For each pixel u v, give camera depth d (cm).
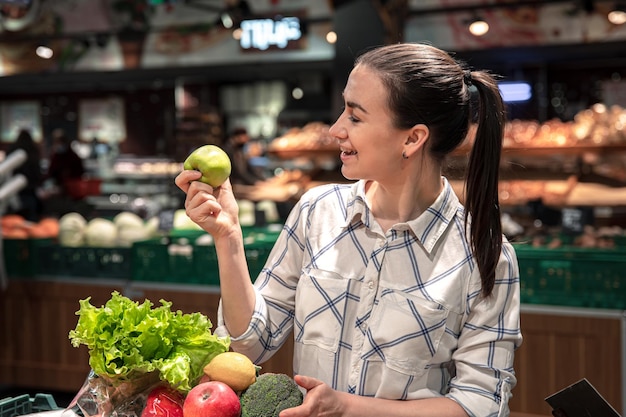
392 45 151
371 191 162
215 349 137
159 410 129
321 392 132
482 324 150
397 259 153
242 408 132
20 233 477
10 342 468
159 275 431
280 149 617
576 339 346
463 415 144
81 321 132
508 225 433
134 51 867
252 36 812
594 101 823
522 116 822
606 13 663
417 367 149
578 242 404
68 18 886
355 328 154
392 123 144
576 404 146
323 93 964
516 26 690
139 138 1067
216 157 149
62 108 1098
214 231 153
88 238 462
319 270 158
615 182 545
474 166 151
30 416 153
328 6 782
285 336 168
